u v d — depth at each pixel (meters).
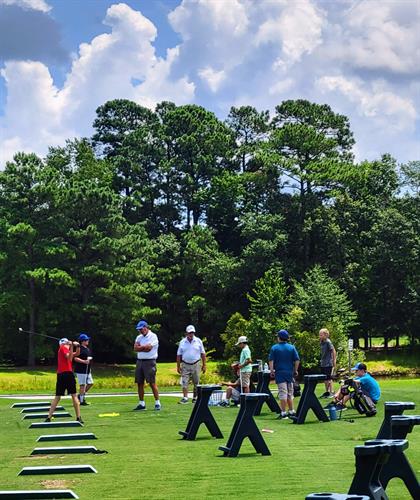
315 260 72.19
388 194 78.81
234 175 78.06
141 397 20.80
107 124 89.19
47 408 21.47
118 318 59.50
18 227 56.28
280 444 13.67
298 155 75.75
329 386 22.69
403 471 8.14
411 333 71.69
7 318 59.78
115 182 79.69
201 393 14.62
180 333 72.81
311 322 57.62
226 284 68.62
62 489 9.78
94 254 60.84
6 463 12.09
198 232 72.75
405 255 69.88
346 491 9.13
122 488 9.77
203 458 12.14
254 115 86.00
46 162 77.12
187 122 81.75
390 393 23.95
